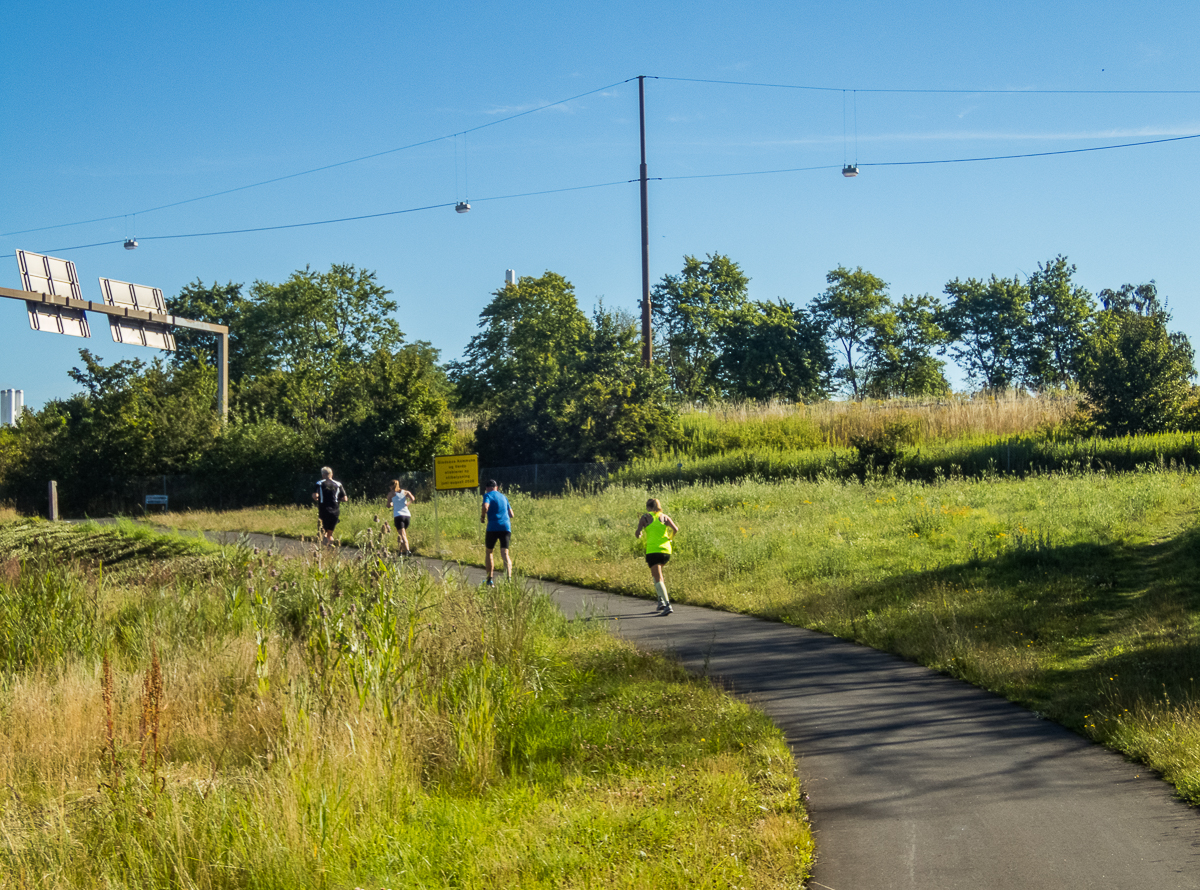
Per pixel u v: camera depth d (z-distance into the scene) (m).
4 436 50.97
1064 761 6.52
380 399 37.91
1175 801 5.68
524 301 51.09
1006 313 64.50
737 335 61.88
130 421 40.41
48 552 13.70
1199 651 8.69
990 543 15.53
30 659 9.41
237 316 66.94
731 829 5.18
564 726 7.18
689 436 40.09
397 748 6.18
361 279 61.47
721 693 8.20
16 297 28.20
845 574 14.53
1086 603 11.50
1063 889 4.52
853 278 65.38
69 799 5.88
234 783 5.94
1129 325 32.97
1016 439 32.88
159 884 4.77
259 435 39.16
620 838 5.06
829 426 40.28
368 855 4.94
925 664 9.71
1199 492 19.31
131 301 32.16
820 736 7.24
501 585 11.55
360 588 9.23
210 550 18.77
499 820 5.38
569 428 36.97
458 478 21.05
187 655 9.05
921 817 5.52
